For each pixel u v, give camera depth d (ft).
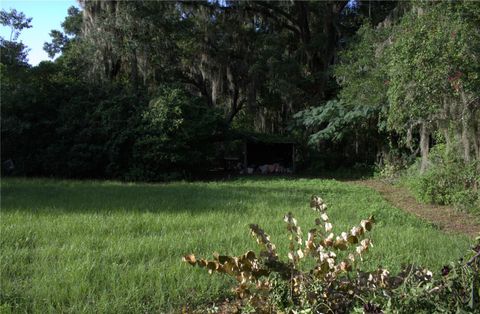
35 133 77.87
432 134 53.26
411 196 53.72
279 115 98.22
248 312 12.70
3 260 21.27
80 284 17.85
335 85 86.38
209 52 90.07
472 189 41.96
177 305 16.98
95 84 80.89
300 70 87.04
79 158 75.36
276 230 28.81
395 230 30.01
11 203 40.91
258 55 89.15
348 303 11.75
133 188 56.75
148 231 28.91
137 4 78.84
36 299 16.71
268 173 87.51
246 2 91.30
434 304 10.19
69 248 23.65
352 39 77.15
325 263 12.15
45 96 78.54
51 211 35.99
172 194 49.34
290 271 12.31
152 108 73.72
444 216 40.34
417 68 38.65
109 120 74.38
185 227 30.12
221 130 81.30
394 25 61.62
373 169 79.87
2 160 80.12
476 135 39.83
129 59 83.10
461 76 35.99
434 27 39.14
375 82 61.11
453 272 10.80
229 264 12.09
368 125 76.07
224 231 28.14
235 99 95.20
